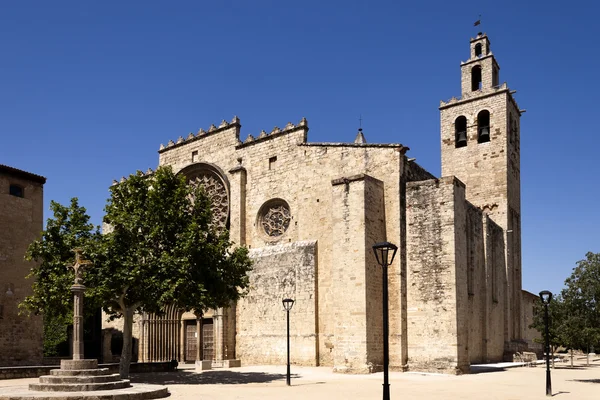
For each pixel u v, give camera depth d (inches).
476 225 1734.7
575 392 933.8
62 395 732.7
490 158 2149.4
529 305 2864.2
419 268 1364.4
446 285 1318.9
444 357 1291.8
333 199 1393.9
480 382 1090.1
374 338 1317.7
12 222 1451.8
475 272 1692.9
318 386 980.6
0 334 1379.2
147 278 1031.6
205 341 1684.3
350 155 1510.8
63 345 1942.7
